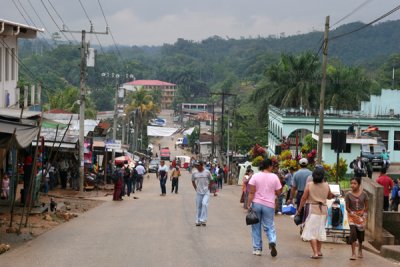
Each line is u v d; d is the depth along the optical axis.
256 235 13.03
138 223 18.95
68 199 27.98
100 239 15.23
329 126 53.12
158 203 27.84
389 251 14.70
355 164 32.12
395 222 20.28
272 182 12.91
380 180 22.20
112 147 42.31
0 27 28.12
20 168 26.97
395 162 48.97
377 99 62.66
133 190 36.62
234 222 19.72
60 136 33.00
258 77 164.00
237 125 95.31
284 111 59.78
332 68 75.75
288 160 26.75
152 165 81.19
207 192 18.44
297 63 72.00
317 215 12.95
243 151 89.31
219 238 15.64
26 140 15.75
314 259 12.82
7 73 31.97
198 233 16.59
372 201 17.89
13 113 20.66
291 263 12.26
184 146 155.25
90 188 35.91
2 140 15.26
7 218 18.39
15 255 12.77
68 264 11.80
